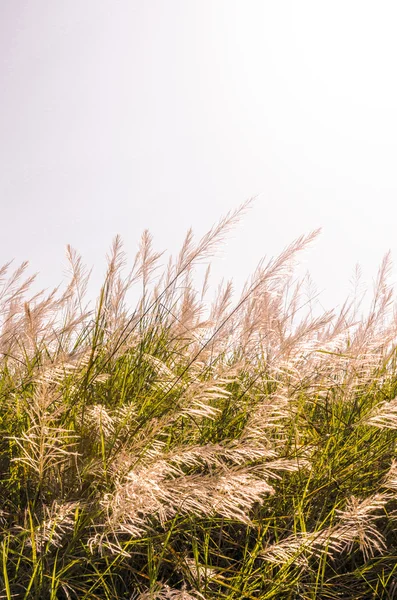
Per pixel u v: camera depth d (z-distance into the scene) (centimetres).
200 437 273
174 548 242
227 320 289
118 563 223
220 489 205
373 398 318
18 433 256
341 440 284
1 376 302
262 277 287
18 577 215
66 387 268
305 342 285
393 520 263
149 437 225
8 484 242
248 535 238
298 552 220
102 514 221
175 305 329
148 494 197
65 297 312
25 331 286
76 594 213
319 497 262
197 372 297
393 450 282
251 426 238
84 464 237
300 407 293
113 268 308
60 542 221
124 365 300
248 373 318
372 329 317
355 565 246
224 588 230
